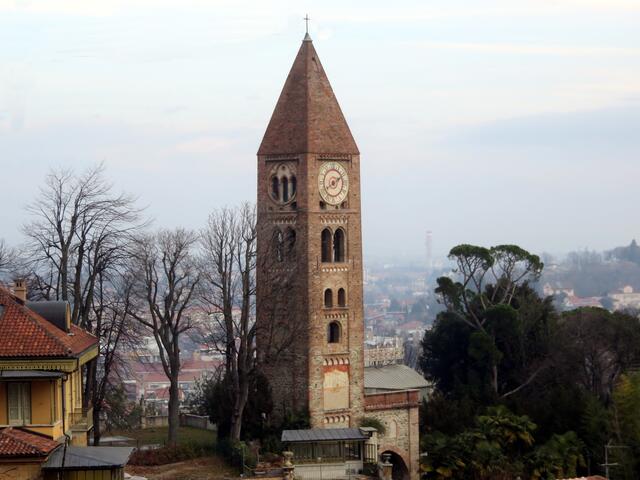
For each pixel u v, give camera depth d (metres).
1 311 79.19
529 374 162.50
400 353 157.00
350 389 136.88
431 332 170.00
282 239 136.25
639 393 134.75
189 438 132.50
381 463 125.44
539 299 171.62
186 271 128.00
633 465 129.62
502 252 174.62
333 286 136.50
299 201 134.88
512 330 162.75
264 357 133.75
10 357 76.19
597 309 168.75
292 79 137.62
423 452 135.12
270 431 130.12
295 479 121.62
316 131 135.75
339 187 137.62
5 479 73.88
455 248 172.50
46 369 76.62
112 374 140.75
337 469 123.94
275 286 133.38
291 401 134.50
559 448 136.75
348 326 137.25
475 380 159.12
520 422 139.25
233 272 132.75
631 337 162.12
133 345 122.00
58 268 112.88
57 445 76.62
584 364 162.75
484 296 171.00
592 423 140.88
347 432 126.31
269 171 137.25
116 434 140.50
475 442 133.62
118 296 125.19
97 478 75.38
